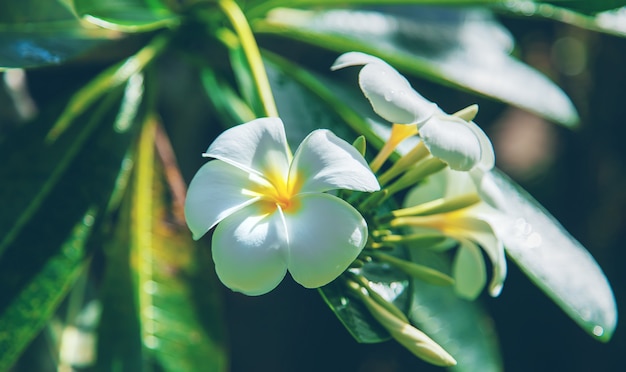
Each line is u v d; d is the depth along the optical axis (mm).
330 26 653
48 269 555
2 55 556
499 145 1139
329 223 434
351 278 481
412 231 532
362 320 475
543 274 536
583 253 545
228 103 603
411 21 666
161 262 599
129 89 601
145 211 603
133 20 565
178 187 608
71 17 589
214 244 437
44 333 674
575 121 651
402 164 491
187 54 616
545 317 994
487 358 634
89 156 582
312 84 592
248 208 443
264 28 625
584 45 1030
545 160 1121
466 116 476
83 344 672
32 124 582
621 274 991
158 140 609
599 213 1019
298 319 1006
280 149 451
